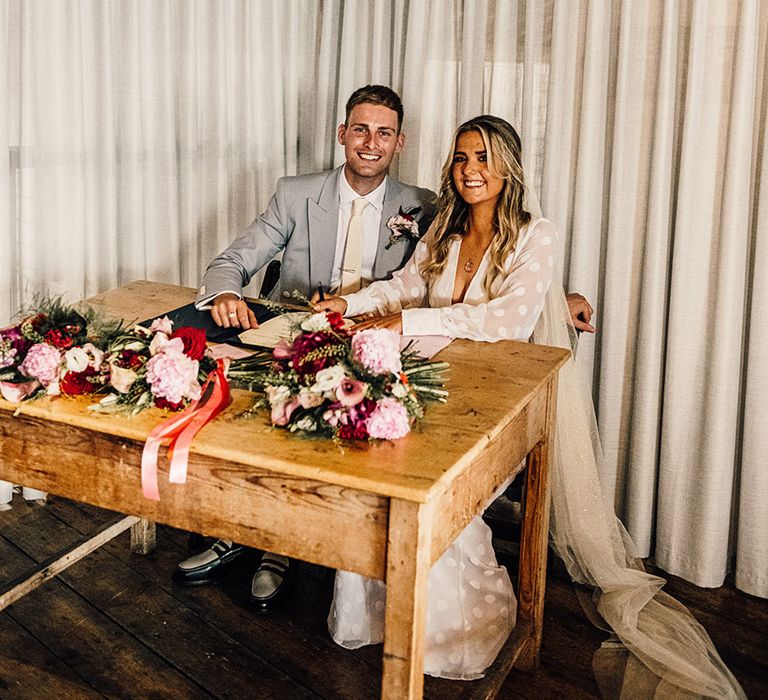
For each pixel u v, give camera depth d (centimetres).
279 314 262
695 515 304
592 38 298
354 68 355
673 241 304
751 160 281
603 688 247
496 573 249
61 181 312
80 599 278
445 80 338
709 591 302
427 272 284
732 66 280
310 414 177
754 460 293
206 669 249
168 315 261
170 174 342
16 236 312
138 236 337
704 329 296
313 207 320
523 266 259
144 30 327
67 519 322
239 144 366
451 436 182
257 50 361
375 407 174
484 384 214
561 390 273
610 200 306
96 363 196
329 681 246
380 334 177
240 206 372
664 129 291
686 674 245
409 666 169
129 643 258
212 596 283
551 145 312
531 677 253
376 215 320
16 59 298
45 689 238
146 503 190
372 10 348
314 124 372
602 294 322
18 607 272
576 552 280
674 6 284
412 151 344
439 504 172
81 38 309
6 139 297
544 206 318
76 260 320
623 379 318
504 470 209
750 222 291
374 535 167
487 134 256
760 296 285
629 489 317
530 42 311
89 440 192
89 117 316
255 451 172
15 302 314
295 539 175
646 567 316
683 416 302
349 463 168
